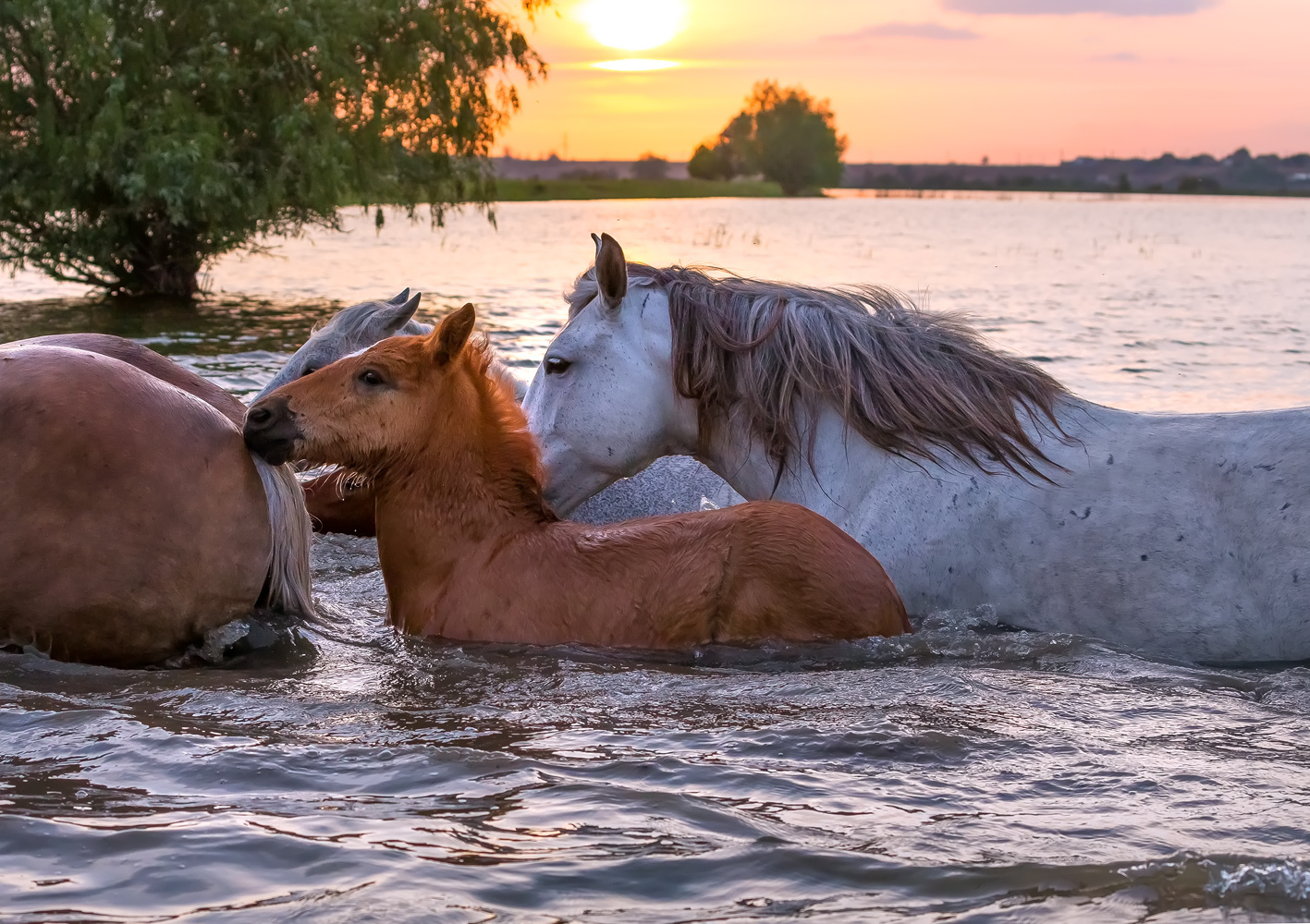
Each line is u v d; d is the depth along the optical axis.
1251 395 10.62
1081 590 4.23
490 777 2.87
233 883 2.31
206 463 4.02
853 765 2.97
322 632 4.30
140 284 22.25
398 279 24.80
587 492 4.91
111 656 3.99
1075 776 2.89
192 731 3.25
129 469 3.87
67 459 3.81
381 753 3.02
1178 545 4.16
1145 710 3.41
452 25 23.66
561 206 117.81
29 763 2.94
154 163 19.97
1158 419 4.53
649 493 5.88
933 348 4.63
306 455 4.20
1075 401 4.62
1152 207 135.12
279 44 21.84
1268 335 15.21
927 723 3.27
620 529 4.20
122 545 3.87
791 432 4.64
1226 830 2.57
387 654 4.05
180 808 2.68
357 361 4.23
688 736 3.18
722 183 181.50
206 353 13.15
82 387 3.89
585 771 2.92
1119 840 2.51
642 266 4.96
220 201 20.86
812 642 3.92
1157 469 4.30
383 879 2.31
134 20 21.38
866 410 4.52
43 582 3.83
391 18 22.98
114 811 2.65
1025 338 14.66
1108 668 3.84
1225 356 13.23
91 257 21.72
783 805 2.71
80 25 19.94
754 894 2.27
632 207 113.56
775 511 4.04
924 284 24.61
